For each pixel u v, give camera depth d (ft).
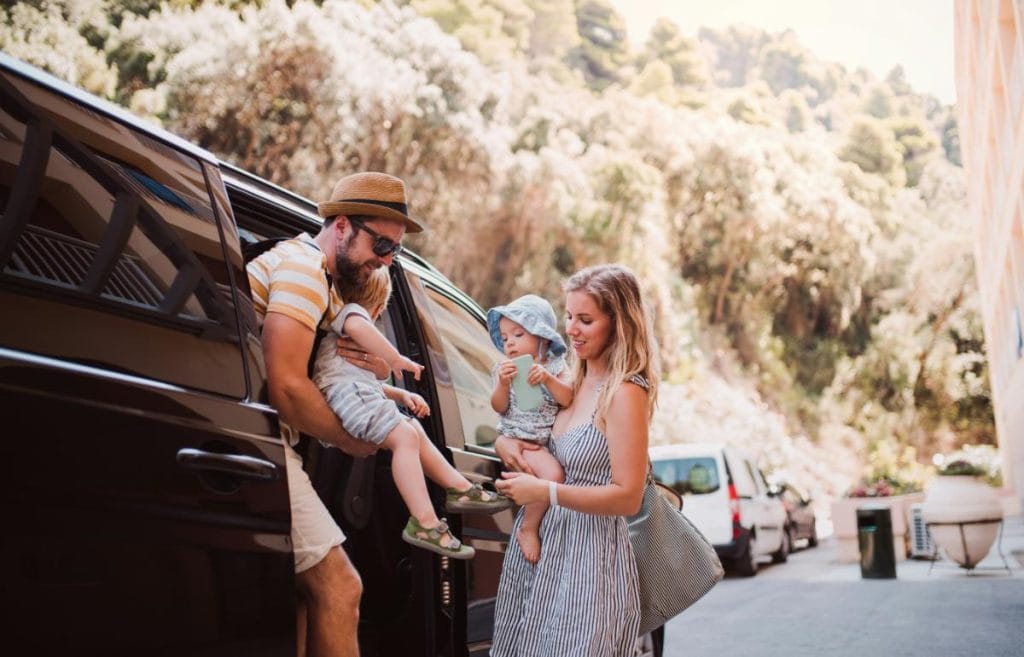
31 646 5.94
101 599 6.34
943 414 214.48
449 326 14.15
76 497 6.31
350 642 9.29
